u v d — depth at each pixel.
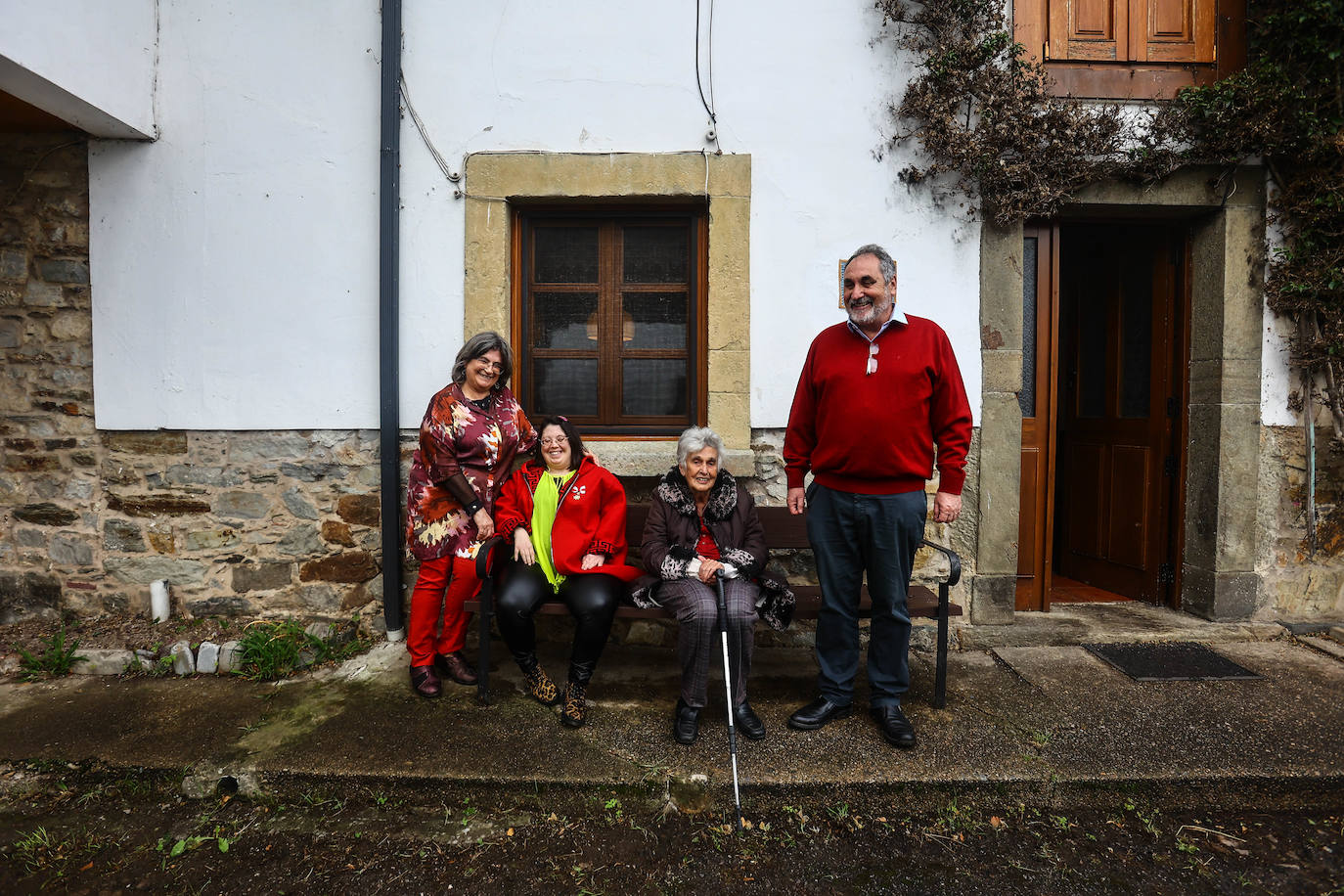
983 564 3.22
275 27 3.08
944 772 2.15
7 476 3.22
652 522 2.59
